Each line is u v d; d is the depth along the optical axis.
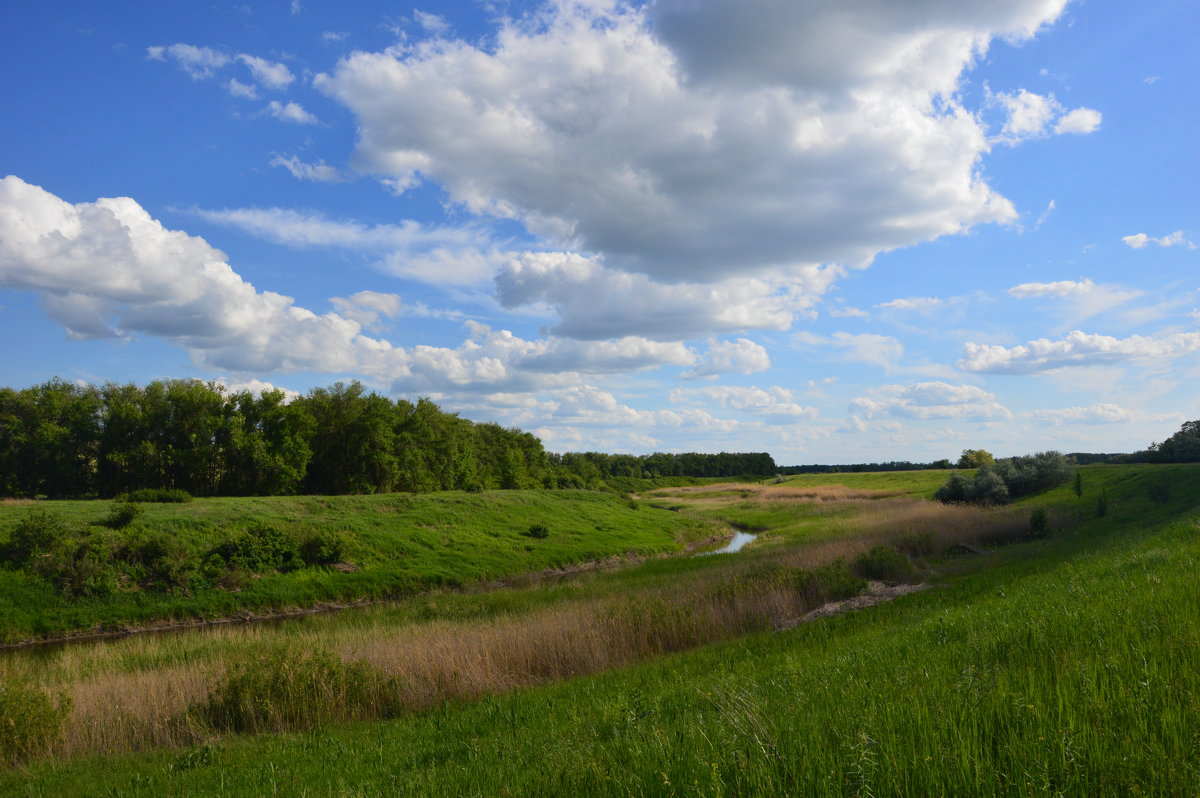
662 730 5.34
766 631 14.76
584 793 4.29
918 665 6.36
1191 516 23.45
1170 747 3.27
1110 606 7.11
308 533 35.66
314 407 61.94
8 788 8.22
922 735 3.79
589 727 6.69
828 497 78.19
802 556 27.12
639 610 16.42
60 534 28.33
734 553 35.66
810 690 6.09
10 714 9.81
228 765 8.33
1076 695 4.20
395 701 11.66
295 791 6.44
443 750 7.32
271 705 11.02
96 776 8.44
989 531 33.00
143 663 16.95
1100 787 3.05
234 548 32.75
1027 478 53.12
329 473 62.47
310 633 20.67
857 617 14.13
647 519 64.19
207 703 11.41
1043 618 7.23
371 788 5.84
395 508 47.66
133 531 31.17
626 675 11.27
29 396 49.34
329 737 9.48
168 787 7.44
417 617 23.44
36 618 25.20
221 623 28.11
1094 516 36.25
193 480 53.25
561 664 13.78
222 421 53.59
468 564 38.78
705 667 10.75
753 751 4.04
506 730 8.03
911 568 22.19
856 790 3.39
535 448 107.25
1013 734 3.60
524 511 55.06
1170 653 4.80
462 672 12.70
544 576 39.16
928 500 58.06
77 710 11.18
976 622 8.64
